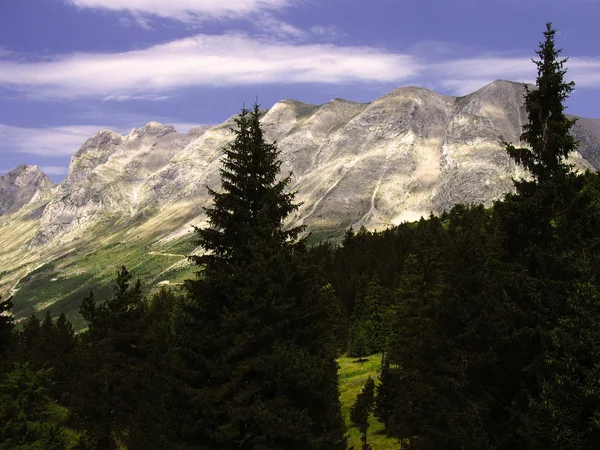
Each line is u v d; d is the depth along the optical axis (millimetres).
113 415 35812
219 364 20812
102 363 37688
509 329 23672
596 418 18203
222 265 22609
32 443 25672
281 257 21594
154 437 22312
